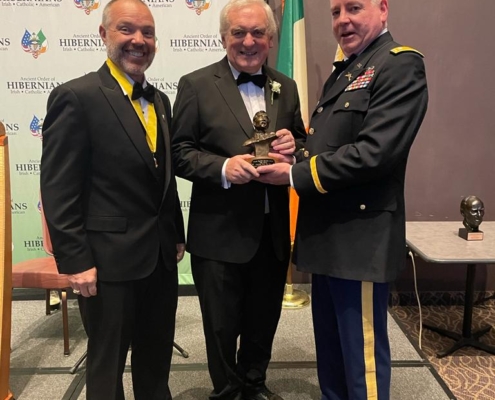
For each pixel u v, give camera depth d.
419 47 2.90
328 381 1.80
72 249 1.36
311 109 3.07
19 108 2.97
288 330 2.68
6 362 1.17
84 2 2.87
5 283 1.16
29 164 3.04
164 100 1.65
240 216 1.67
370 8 1.48
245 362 1.95
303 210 1.63
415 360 2.36
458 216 3.08
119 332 1.46
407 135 1.41
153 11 2.90
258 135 1.57
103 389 1.46
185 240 1.85
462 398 2.06
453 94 2.95
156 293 1.59
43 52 2.91
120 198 1.43
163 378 1.69
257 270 1.81
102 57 2.93
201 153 1.65
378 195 1.48
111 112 1.39
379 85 1.42
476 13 2.86
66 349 2.45
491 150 3.00
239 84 1.69
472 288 2.49
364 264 1.47
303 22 2.83
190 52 2.95
